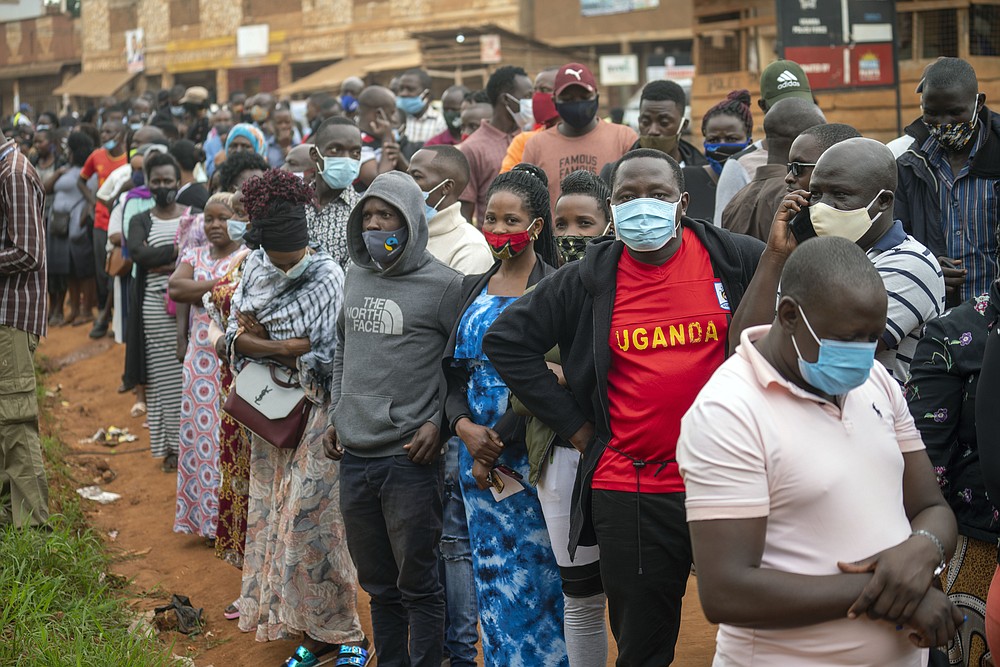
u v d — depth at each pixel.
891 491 2.48
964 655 3.40
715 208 6.13
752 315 3.14
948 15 11.15
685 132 6.67
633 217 3.27
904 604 2.34
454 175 4.95
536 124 7.86
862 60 10.10
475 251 4.92
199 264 6.48
